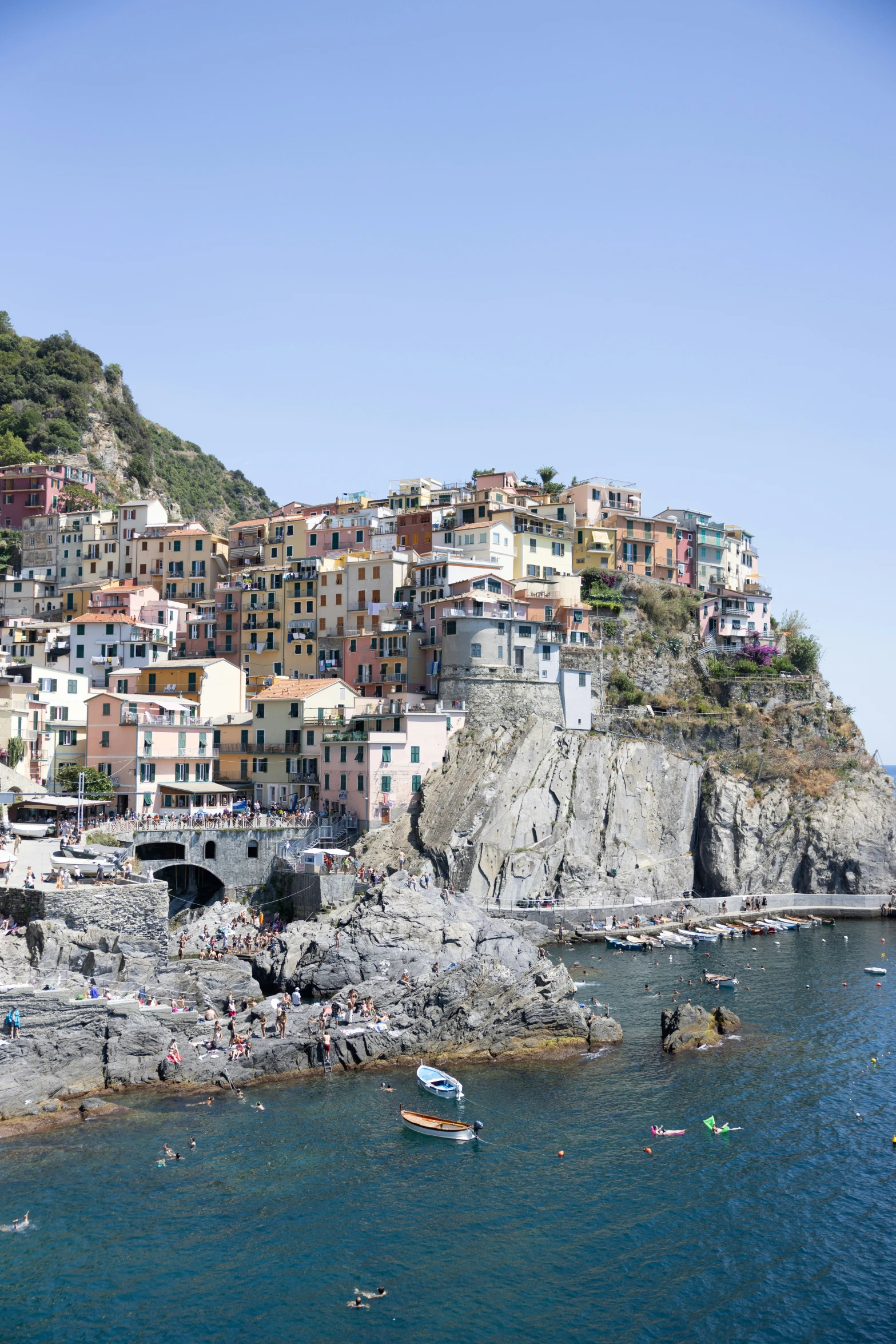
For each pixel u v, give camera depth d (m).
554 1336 51.38
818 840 150.00
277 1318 52.22
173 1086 75.94
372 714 129.00
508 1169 66.69
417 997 86.88
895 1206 63.53
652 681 164.88
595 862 134.75
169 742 124.69
